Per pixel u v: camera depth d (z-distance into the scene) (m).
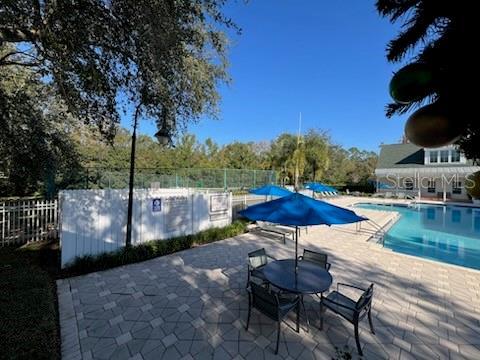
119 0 4.25
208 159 40.19
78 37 4.12
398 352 3.74
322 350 3.77
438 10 1.04
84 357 3.61
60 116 8.80
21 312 4.39
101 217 7.53
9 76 7.42
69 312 4.70
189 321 4.45
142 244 8.04
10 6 3.71
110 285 5.81
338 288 5.77
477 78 0.97
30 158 8.33
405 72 1.07
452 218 17.89
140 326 4.30
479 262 9.11
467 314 4.71
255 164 41.06
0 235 8.50
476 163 1.18
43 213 9.30
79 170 11.64
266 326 4.32
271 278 4.62
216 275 6.39
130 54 5.11
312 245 9.23
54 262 7.12
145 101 6.66
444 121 1.03
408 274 6.53
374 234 11.17
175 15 4.83
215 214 10.91
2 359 3.33
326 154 29.89
